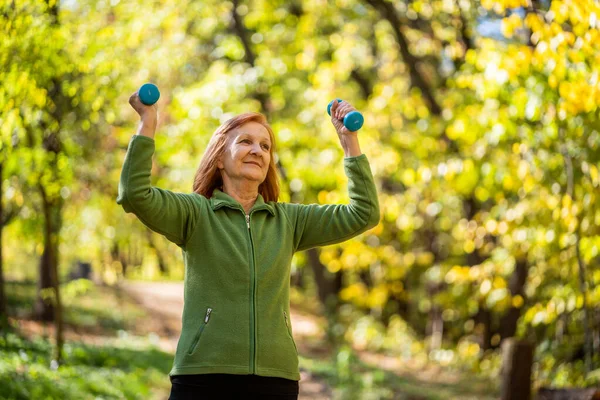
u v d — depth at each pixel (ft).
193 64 49.08
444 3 31.58
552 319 32.60
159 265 72.84
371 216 11.71
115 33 34.47
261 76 47.50
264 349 10.64
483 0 20.94
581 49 20.68
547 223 30.78
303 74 53.36
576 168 29.22
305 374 46.01
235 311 10.62
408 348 60.03
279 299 11.04
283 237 11.32
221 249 10.84
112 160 38.91
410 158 41.57
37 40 23.41
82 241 47.65
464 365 51.65
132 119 37.70
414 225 47.37
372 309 69.31
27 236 36.70
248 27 50.80
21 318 50.85
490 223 33.63
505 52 25.13
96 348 39.91
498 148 32.24
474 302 48.11
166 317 65.46
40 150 29.22
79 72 29.04
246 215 11.22
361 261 51.31
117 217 45.75
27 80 23.20
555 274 36.19
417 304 67.92
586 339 30.37
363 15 48.96
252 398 10.55
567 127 26.91
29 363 30.30
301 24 47.52
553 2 19.31
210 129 43.37
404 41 43.24
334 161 41.98
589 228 28.68
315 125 46.26
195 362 10.44
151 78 41.96
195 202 11.05
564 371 33.63
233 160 11.32
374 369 47.37
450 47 35.37
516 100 26.76
